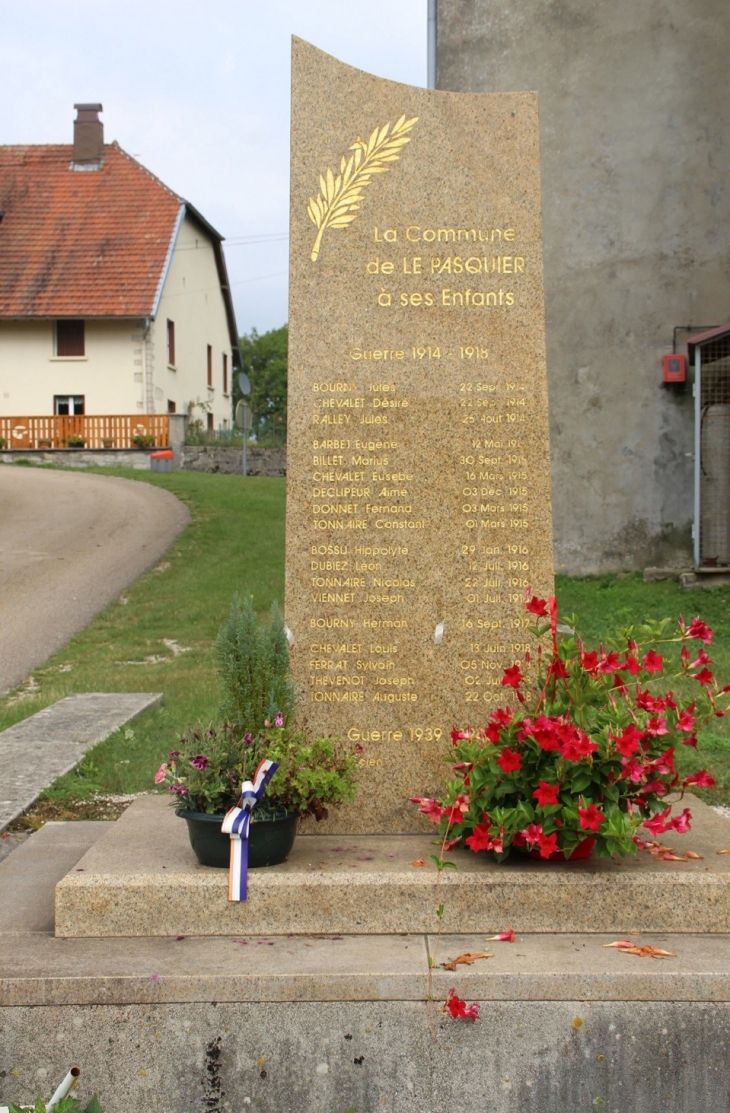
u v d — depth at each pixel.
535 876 3.83
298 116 4.88
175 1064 3.38
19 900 4.26
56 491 27.06
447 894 3.80
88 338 35.69
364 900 3.80
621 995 3.38
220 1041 3.38
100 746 7.60
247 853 3.85
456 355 4.84
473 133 4.88
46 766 7.02
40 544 20.33
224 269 44.16
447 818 4.09
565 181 14.77
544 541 4.81
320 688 4.79
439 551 4.80
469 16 15.19
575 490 14.85
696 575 13.48
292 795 4.04
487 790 3.98
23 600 15.94
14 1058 3.40
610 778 3.87
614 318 14.64
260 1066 3.38
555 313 14.88
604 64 14.55
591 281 14.70
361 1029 3.38
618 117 14.55
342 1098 3.38
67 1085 3.18
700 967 3.43
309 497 4.81
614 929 3.80
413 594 4.80
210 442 35.59
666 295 14.50
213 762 3.99
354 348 4.83
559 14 14.74
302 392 4.82
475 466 4.82
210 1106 3.38
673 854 4.10
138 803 5.15
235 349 48.59
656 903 3.80
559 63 14.76
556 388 14.89
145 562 18.42
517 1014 3.38
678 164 14.43
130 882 3.82
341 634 4.79
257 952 3.60
